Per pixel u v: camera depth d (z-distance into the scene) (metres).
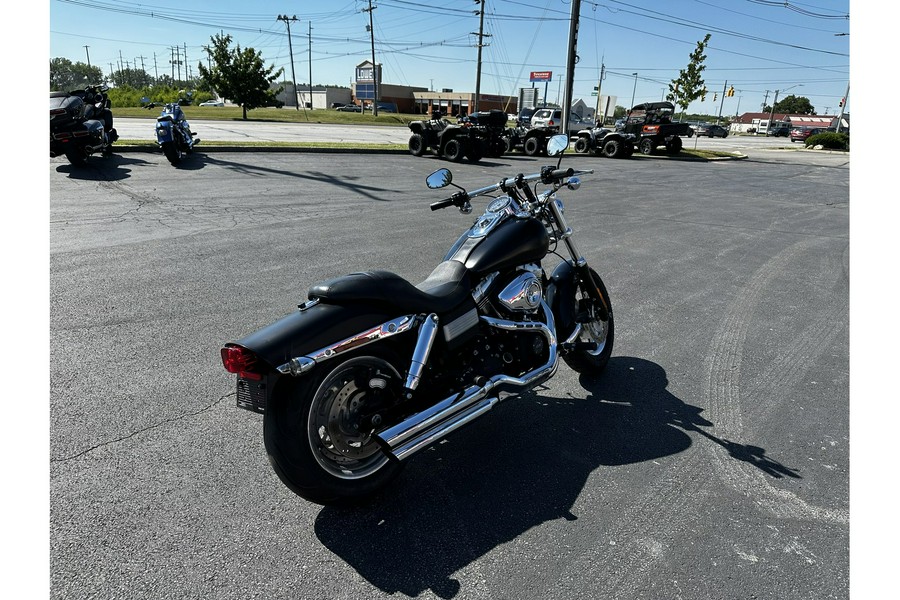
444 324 2.97
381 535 2.62
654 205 12.66
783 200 14.44
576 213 11.15
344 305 2.67
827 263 7.88
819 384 4.25
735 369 4.49
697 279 6.91
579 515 2.79
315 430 2.58
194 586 2.29
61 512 2.66
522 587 2.34
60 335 4.52
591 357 4.16
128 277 5.89
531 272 3.50
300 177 12.93
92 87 13.38
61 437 3.24
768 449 3.40
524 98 41.78
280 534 2.60
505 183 3.85
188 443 3.24
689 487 3.03
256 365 2.45
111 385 3.81
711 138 62.41
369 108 76.94
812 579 2.42
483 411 2.98
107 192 9.95
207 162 13.94
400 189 12.26
